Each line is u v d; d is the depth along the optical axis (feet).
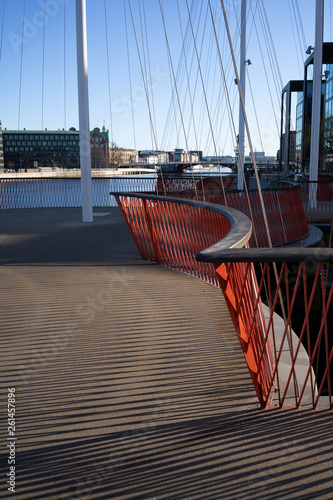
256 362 8.86
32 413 8.78
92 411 8.84
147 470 7.02
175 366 10.93
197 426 8.26
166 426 8.27
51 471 7.02
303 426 8.21
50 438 7.91
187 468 7.06
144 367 10.90
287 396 9.60
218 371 10.63
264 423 8.34
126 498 6.43
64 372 10.64
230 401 9.21
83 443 7.76
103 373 10.57
